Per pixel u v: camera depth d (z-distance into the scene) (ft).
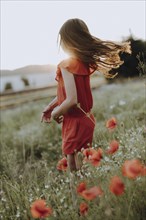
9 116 37.52
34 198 11.76
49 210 8.70
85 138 11.55
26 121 33.14
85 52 11.22
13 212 11.51
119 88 46.88
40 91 60.64
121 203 9.54
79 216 10.32
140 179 9.78
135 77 51.03
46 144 22.13
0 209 11.91
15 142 23.49
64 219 10.18
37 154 21.20
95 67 11.51
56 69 11.36
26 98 55.67
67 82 11.02
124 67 51.85
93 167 10.99
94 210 9.71
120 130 16.12
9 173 16.61
